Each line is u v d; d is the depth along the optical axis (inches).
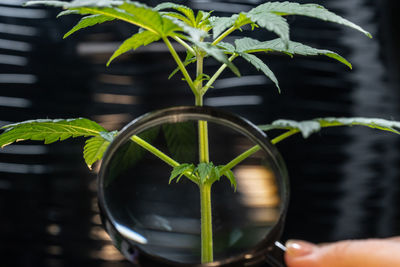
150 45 34.2
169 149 16.8
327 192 34.7
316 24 34.9
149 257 16.1
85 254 33.2
